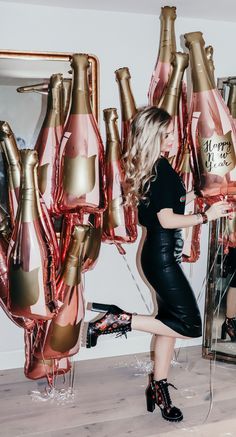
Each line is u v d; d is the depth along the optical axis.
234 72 2.75
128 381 2.48
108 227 2.40
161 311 2.03
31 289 1.97
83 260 2.14
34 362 2.27
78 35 2.41
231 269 2.72
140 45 2.52
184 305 1.96
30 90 2.35
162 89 2.39
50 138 2.24
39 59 2.33
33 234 1.96
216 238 2.69
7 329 2.57
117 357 2.79
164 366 2.09
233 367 2.65
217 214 1.96
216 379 2.50
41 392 2.34
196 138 2.20
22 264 1.95
